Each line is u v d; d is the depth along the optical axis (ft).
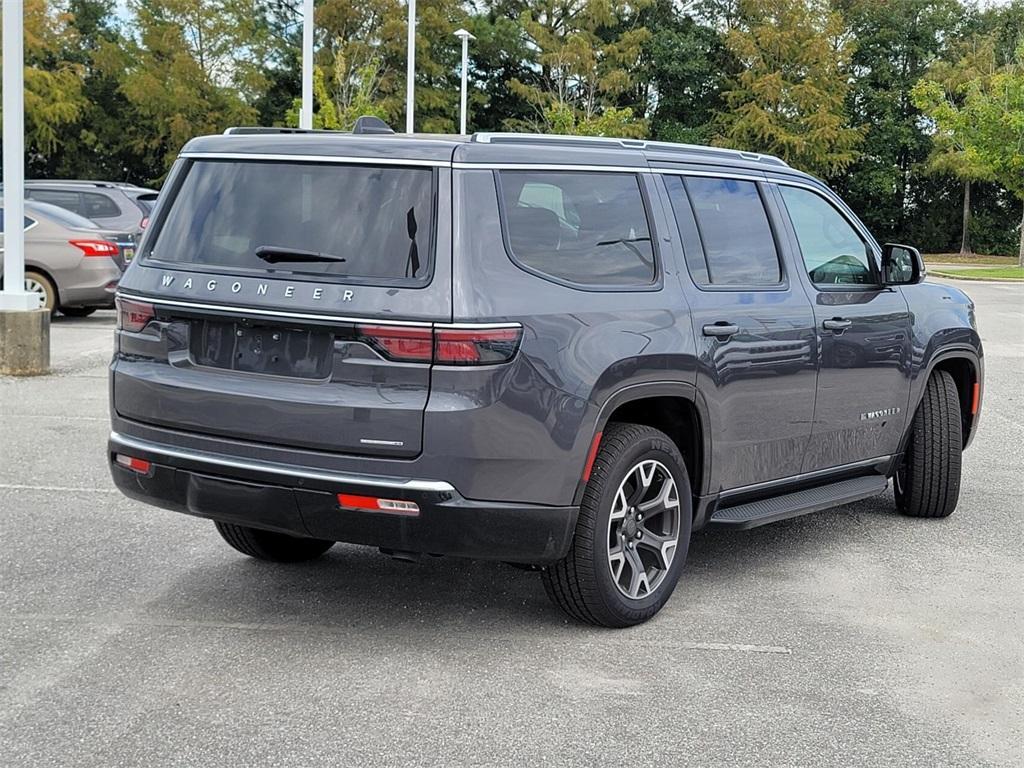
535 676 13.91
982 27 205.16
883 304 20.29
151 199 60.80
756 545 20.42
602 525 14.85
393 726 12.38
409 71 91.81
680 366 15.71
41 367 38.14
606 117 165.58
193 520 20.92
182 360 14.73
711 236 17.12
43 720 12.37
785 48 187.21
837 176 204.54
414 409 13.29
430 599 16.83
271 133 15.24
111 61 175.32
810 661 14.64
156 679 13.57
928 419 21.95
